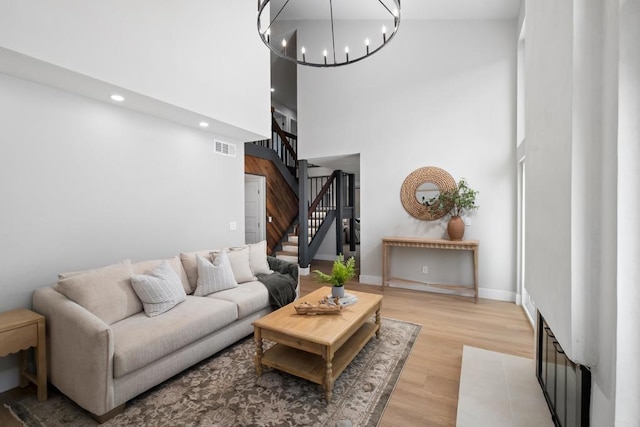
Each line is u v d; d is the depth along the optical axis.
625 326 1.12
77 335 1.97
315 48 5.65
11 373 2.32
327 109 5.55
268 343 3.02
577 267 1.31
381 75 5.07
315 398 2.12
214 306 2.71
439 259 4.73
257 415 1.95
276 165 7.13
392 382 2.31
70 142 2.68
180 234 3.67
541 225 1.83
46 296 2.26
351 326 2.32
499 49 4.30
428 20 4.71
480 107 4.40
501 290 4.34
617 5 1.14
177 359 2.33
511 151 4.23
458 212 4.43
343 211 8.05
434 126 4.69
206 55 3.35
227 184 4.31
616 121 1.13
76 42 2.27
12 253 2.35
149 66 2.78
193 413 1.98
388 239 4.71
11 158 2.34
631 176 1.11
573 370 1.51
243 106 3.85
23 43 2.00
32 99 2.45
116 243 3.03
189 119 3.46
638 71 1.10
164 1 2.91
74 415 1.99
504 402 2.03
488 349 2.85
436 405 2.05
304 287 5.09
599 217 1.27
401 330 3.26
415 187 4.81
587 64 1.28
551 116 1.61
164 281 2.68
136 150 3.20
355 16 5.16
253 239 6.83
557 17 1.51
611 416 1.17
